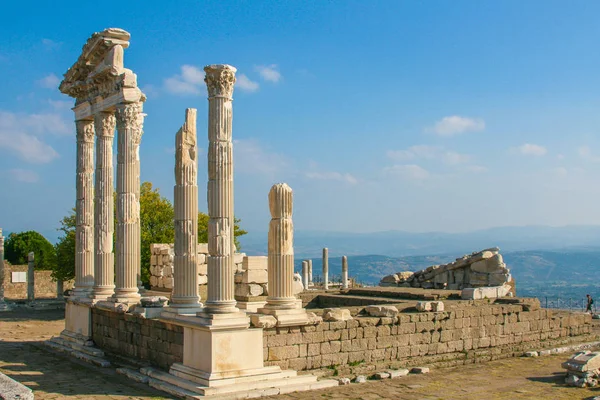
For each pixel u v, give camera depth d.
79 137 31.73
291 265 21.75
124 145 27.05
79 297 30.41
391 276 39.94
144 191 49.44
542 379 22.41
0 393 9.60
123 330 26.03
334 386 20.91
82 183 31.55
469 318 26.17
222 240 20.44
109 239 29.30
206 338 19.84
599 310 48.94
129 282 26.91
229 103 21.12
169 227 47.53
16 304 55.84
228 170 20.86
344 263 52.25
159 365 23.03
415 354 24.45
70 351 28.12
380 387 20.89
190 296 22.25
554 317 29.30
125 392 20.22
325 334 22.14
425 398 19.52
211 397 18.50
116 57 27.83
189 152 22.73
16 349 29.62
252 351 20.23
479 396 19.86
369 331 23.23
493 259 34.47
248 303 25.69
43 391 20.48
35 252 73.81
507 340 27.36
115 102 27.61
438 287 37.16
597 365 21.88
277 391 19.50
